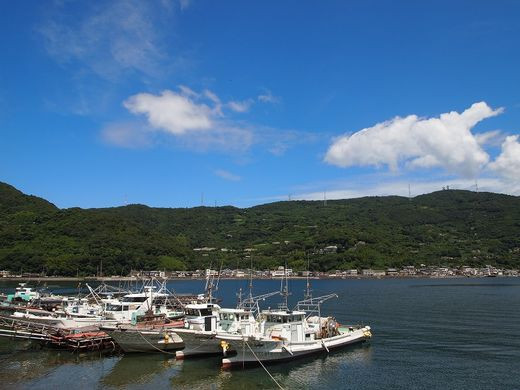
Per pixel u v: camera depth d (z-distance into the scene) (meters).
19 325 69.38
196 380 48.78
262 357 53.41
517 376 50.78
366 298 155.00
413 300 145.88
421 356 60.19
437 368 54.22
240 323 58.25
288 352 54.75
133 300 76.19
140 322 65.88
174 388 46.25
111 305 72.56
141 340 57.78
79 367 53.03
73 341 59.53
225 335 52.56
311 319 65.31
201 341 55.09
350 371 52.88
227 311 59.22
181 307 90.00
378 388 46.84
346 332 68.44
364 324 90.38
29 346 63.22
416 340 71.56
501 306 124.25
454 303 134.12
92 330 64.50
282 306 65.75
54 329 65.00
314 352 59.47
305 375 51.16
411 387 47.09
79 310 74.44
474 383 48.34
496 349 64.69
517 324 89.06
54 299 95.81
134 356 57.72
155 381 48.28
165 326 63.25
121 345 57.81
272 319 58.38
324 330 63.72
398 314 107.25
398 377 50.47
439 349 64.62
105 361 55.53
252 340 51.66
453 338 73.44
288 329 57.34
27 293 100.56
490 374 51.66
